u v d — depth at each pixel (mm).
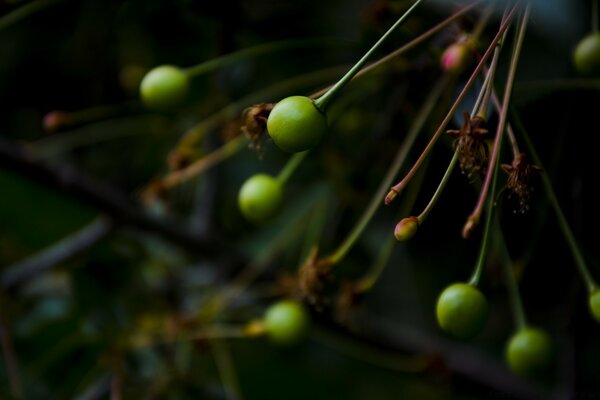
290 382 400
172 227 378
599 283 334
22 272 363
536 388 368
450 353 376
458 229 341
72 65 401
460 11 262
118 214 368
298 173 387
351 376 401
